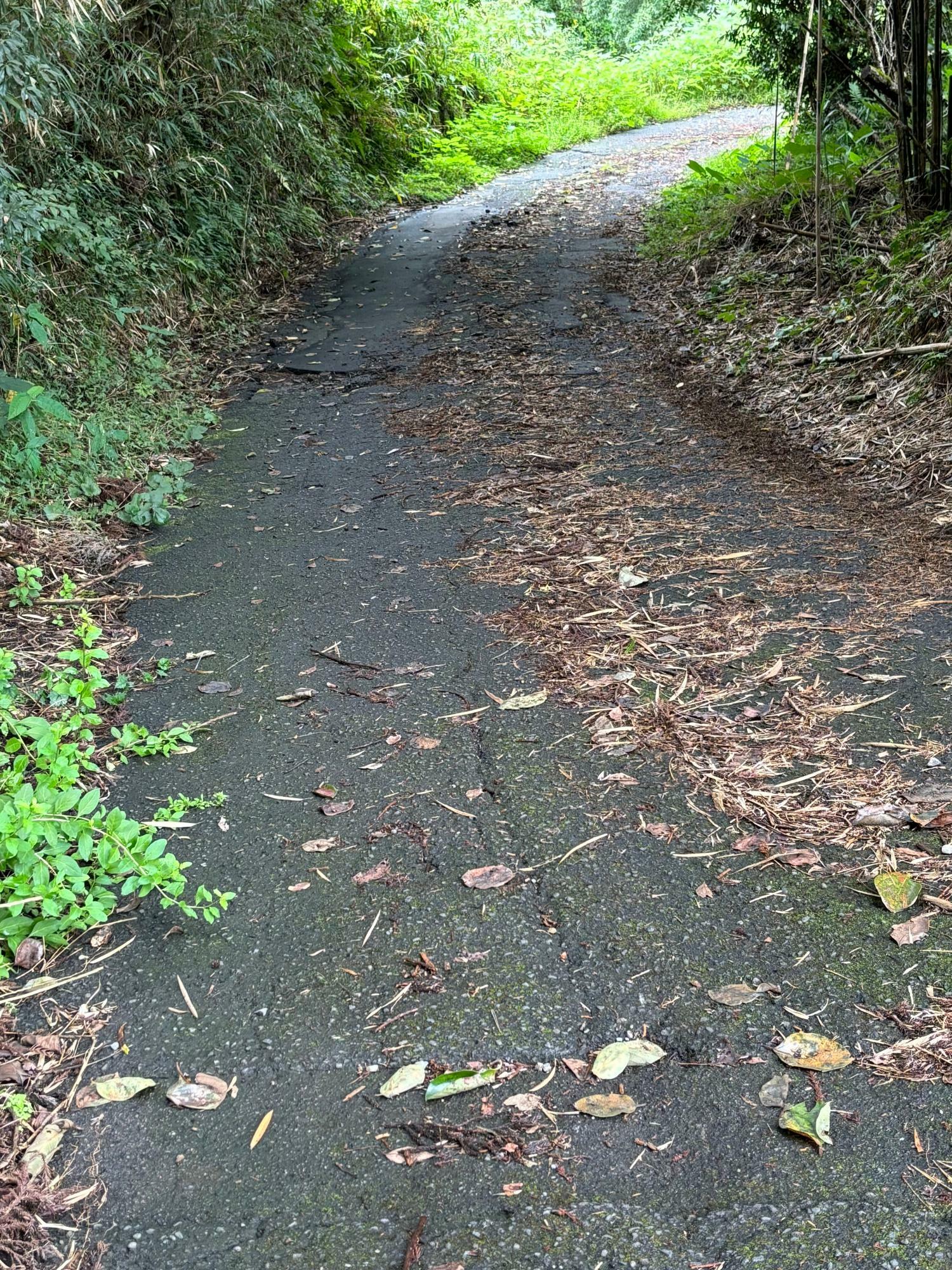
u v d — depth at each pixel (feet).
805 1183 5.61
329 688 10.44
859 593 11.75
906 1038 6.38
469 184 41.34
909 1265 5.19
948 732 9.16
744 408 18.51
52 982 7.11
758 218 25.35
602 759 9.09
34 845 7.57
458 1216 5.54
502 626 11.45
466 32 51.75
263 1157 5.89
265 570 13.25
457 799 8.68
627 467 16.05
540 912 7.46
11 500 14.49
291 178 30.91
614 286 26.40
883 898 7.34
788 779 8.71
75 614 12.14
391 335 23.59
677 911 7.39
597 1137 5.92
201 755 9.50
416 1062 6.40
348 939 7.32
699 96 62.23
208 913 7.45
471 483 15.67
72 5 16.34
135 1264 5.37
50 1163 5.88
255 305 25.81
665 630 11.18
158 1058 6.53
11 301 16.98
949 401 16.01
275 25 28.89
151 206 24.07
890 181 21.95
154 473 16.51
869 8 20.52
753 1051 6.37
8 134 18.83
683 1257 5.30
